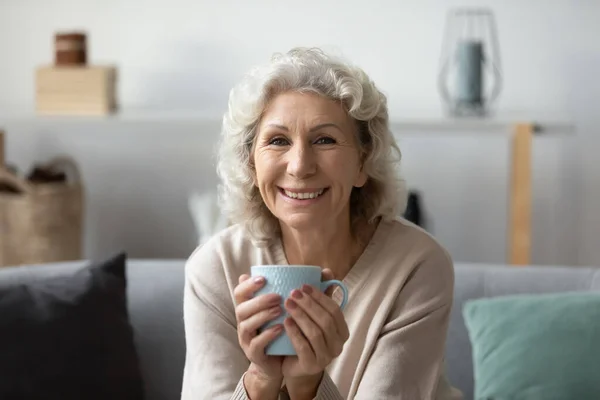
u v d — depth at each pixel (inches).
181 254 167.5
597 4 154.5
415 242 73.6
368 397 68.1
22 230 144.3
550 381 83.8
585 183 157.4
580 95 155.9
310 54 70.1
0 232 144.9
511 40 156.6
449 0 157.2
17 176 144.6
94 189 168.6
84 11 164.9
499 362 85.7
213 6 162.1
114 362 86.4
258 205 73.6
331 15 159.6
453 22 146.9
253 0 161.0
